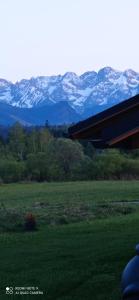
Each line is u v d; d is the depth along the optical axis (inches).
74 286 543.8
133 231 947.3
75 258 686.5
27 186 3189.0
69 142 3885.3
